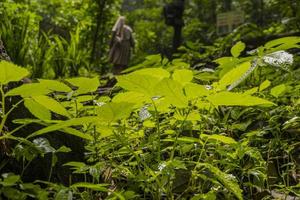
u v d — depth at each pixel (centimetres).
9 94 96
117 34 954
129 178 132
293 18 502
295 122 183
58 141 151
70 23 1069
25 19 659
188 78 112
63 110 108
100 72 966
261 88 134
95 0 1043
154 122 143
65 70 631
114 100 110
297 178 178
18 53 521
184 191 138
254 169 151
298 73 244
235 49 177
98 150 150
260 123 204
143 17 1861
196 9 1678
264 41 481
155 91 102
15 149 109
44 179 140
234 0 1516
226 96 101
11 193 98
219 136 125
